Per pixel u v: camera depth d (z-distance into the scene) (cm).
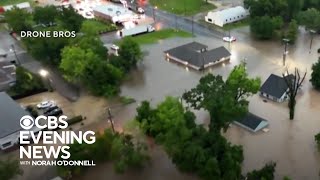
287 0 17700
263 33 16400
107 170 9719
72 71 13075
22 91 13200
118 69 13088
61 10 18300
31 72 14162
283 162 9600
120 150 9669
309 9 17012
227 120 9912
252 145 10231
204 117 11425
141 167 9725
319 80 12394
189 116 10100
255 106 11894
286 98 12038
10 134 10644
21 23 17262
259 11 17738
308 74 13525
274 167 9019
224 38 16550
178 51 15062
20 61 15488
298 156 9775
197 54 14500
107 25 18775
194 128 9719
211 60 14462
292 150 9988
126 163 9606
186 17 19312
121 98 12694
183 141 9356
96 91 12725
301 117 11262
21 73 13350
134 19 18988
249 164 9581
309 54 15088
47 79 14012
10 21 17450
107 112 11975
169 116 10262
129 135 10544
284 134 10581
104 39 17350
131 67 14688
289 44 16012
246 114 10456
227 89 10325
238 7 18925
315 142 10212
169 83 13500
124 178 9431
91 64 12825
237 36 17050
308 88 12738
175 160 9419
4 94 12262
